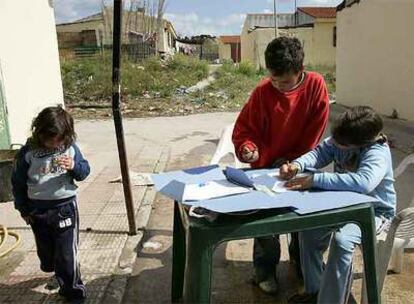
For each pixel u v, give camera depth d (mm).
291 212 2004
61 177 2684
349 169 2506
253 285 3043
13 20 5980
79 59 20922
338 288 2266
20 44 6168
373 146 2422
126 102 14469
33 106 6523
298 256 2979
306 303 2732
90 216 4293
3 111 5574
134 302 2883
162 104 14203
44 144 2645
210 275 1956
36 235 2754
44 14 7012
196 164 6707
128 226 4000
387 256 2475
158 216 4363
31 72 6488
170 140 8781
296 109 2633
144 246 3684
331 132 2518
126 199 3760
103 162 6785
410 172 5414
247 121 2779
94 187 5301
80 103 14688
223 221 1963
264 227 1952
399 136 7980
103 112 13180
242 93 16094
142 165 6637
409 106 9477
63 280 2762
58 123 2613
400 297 2826
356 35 12031
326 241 2617
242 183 2283
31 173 2662
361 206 2039
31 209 2719
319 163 2633
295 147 2775
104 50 21609
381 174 2309
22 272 3229
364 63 11586
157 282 3121
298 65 2461
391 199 2516
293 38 2508
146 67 18578
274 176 2475
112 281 3088
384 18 10273
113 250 3551
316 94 2635
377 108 10969
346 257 2250
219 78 18609
